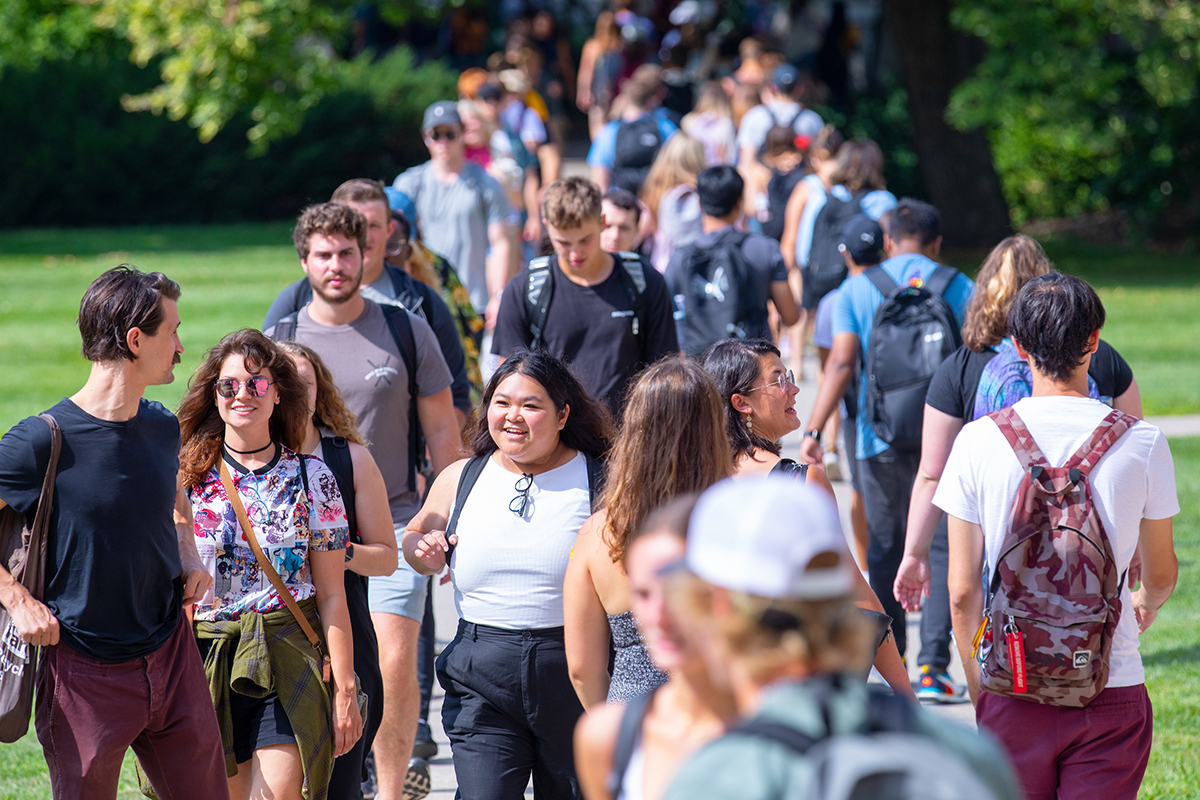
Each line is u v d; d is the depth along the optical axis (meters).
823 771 6.27
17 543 13.16
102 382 13.12
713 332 26.05
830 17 102.62
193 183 97.94
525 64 64.69
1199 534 29.80
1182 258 77.12
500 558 14.59
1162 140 79.19
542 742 14.66
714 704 7.51
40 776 19.52
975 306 16.58
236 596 14.72
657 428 12.55
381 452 18.84
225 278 69.06
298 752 14.50
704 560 6.78
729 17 107.69
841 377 22.80
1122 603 12.86
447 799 18.80
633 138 43.69
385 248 21.84
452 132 32.44
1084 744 12.88
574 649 13.35
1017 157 86.12
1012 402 15.86
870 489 21.66
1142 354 49.94
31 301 62.62
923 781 6.22
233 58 76.81
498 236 33.19
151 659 13.38
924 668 21.75
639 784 7.64
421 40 114.25
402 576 17.94
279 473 14.96
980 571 13.28
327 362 18.64
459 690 14.91
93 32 97.25
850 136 89.88
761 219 44.72
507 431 14.70
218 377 14.84
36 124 94.00
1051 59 67.38
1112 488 12.58
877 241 25.86
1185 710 20.77
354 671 15.41
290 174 99.88
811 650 6.69
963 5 68.19
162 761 13.73
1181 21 68.88
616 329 22.00
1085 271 72.31
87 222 96.38
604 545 13.10
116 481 13.03
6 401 42.53
